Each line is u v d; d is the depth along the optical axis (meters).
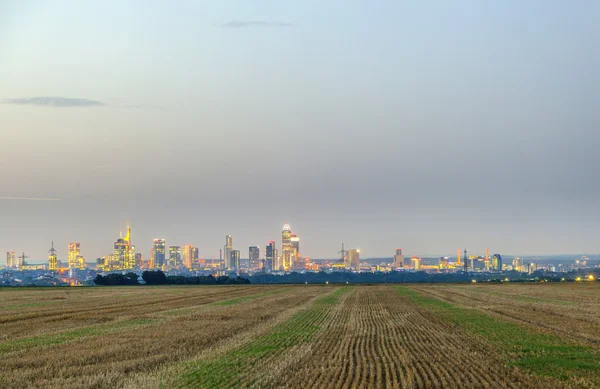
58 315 62.31
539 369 29.36
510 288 128.50
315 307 74.75
